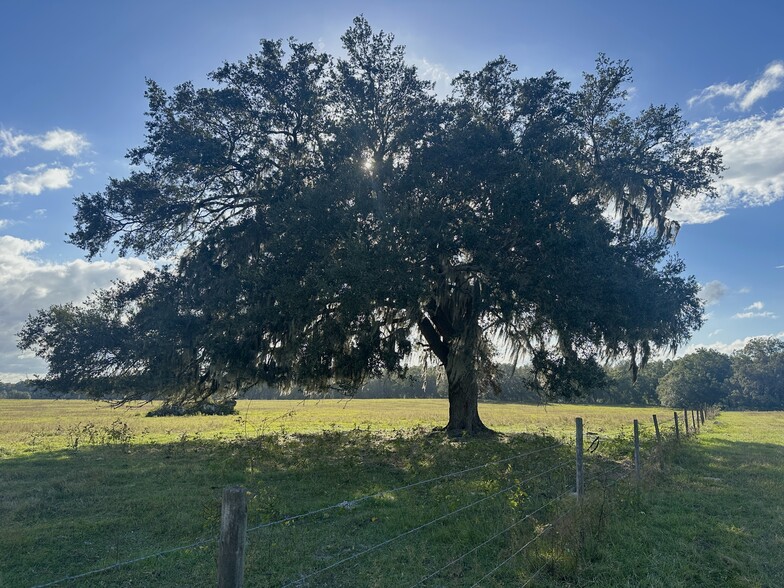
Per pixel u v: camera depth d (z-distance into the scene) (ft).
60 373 52.90
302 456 45.32
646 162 58.23
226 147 54.90
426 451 47.62
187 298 52.24
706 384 290.35
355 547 21.81
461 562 19.56
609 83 59.16
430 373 74.79
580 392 52.44
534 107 54.80
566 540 19.65
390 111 56.13
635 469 32.81
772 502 28.66
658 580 17.71
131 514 26.99
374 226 46.44
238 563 8.69
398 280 41.73
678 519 24.84
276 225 46.88
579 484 24.95
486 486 30.04
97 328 52.95
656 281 47.11
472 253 47.34
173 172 55.62
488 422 96.32
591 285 44.04
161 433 72.49
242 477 36.17
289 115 55.83
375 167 50.08
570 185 46.37
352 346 51.96
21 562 20.58
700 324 50.83
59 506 28.81
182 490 32.30
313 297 44.52
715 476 36.55
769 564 19.63
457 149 48.08
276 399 276.00
